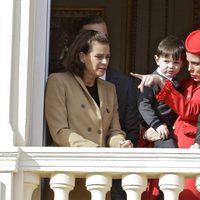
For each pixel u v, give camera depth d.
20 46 18.48
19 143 18.28
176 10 27.12
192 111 19.02
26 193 18.02
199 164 17.84
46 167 17.97
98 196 18.02
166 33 27.09
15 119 18.34
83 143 18.41
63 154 17.95
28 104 18.44
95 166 17.92
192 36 19.42
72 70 19.02
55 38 25.73
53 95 18.80
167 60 19.62
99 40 18.91
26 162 17.98
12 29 18.44
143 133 19.70
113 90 19.42
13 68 18.44
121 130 19.42
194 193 18.72
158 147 19.27
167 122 19.53
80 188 18.73
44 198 18.80
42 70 18.70
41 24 18.80
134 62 26.95
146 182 18.02
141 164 17.91
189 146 19.09
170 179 17.91
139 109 19.53
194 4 27.08
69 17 26.55
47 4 18.91
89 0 26.91
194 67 19.33
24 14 18.52
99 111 18.95
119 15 27.19
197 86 19.52
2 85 18.33
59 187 18.02
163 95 18.95
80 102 18.91
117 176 18.17
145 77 19.08
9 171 17.84
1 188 17.83
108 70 20.03
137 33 27.05
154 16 27.14
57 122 18.62
